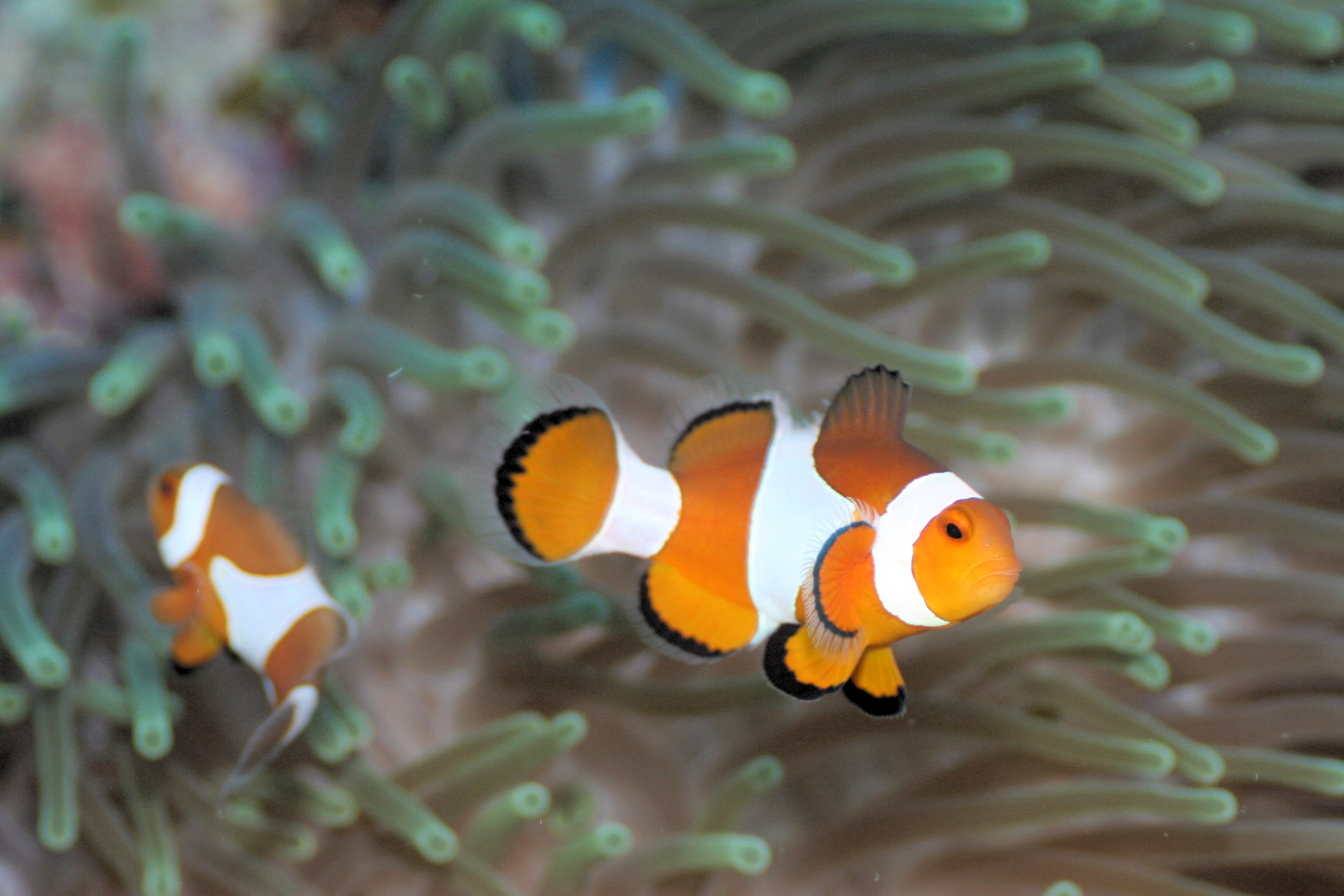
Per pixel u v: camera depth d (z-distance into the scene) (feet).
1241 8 2.47
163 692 2.24
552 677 2.31
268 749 2.06
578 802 2.32
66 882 2.32
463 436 2.39
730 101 2.37
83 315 3.05
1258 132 2.55
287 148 3.36
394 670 2.38
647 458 2.41
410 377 2.30
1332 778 2.27
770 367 2.44
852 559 1.94
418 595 2.40
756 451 1.97
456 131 2.50
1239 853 2.30
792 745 2.33
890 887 2.36
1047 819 2.28
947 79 2.43
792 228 2.35
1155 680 2.29
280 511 2.28
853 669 1.94
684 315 2.45
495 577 2.39
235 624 2.10
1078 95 2.44
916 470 1.94
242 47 3.28
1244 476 2.46
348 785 2.25
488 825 2.26
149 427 2.41
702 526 1.96
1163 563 2.30
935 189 2.38
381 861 2.31
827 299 2.43
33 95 3.00
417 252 2.34
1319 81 2.48
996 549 1.91
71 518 2.34
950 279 2.38
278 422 2.27
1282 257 2.47
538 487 1.96
